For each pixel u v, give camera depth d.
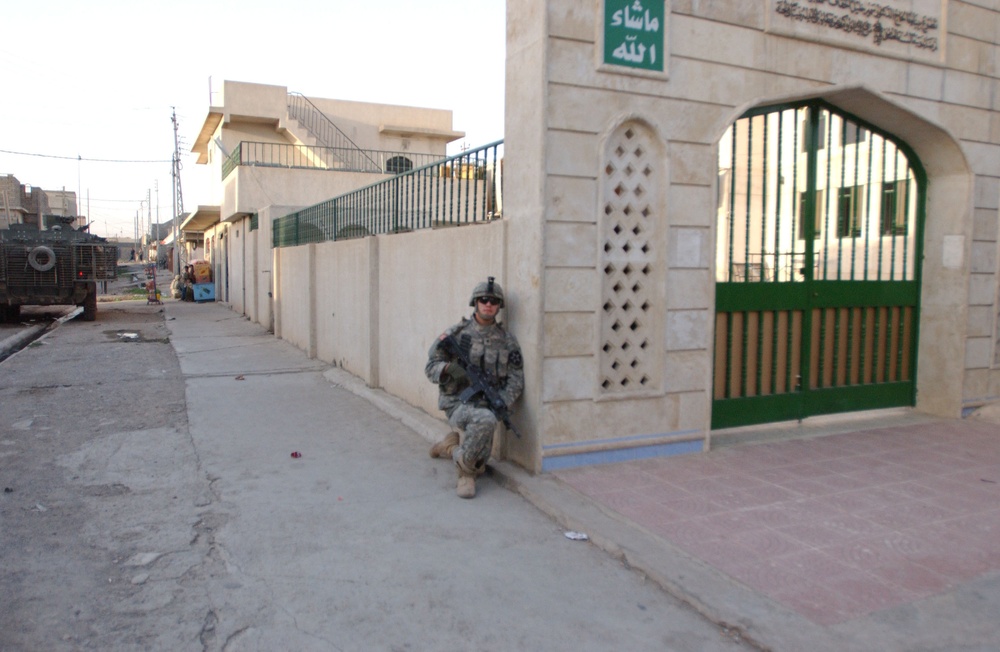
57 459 6.07
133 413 7.80
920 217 7.63
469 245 6.31
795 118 6.80
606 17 5.39
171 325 18.42
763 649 3.18
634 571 3.99
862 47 6.51
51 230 20.39
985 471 5.69
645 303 5.82
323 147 22.17
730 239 6.58
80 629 3.35
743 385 6.75
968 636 3.26
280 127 23.05
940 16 6.97
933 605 3.52
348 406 8.20
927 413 7.66
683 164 5.81
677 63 5.71
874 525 4.54
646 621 3.47
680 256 5.86
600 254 5.50
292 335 14.01
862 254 7.35
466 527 4.61
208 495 5.20
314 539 4.41
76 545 4.29
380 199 9.05
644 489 5.14
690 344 5.97
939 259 7.55
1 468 5.80
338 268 10.67
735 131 6.54
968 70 7.21
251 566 4.03
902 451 6.23
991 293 7.59
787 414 7.02
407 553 4.21
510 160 5.61
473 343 5.33
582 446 5.56
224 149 22.02
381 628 3.39
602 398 5.61
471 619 3.47
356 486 5.40
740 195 6.61
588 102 5.38
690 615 3.52
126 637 3.29
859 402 7.46
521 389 5.37
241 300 21.73
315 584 3.82
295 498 5.14
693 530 4.41
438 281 7.03
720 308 6.53
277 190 18.83
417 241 7.57
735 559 4.01
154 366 11.17
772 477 5.46
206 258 34.88
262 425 7.28
